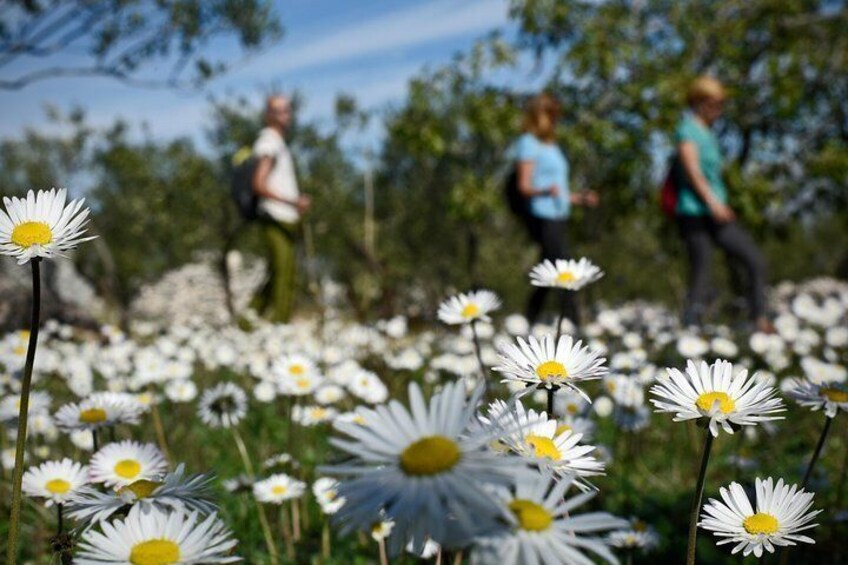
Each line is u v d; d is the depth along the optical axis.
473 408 0.87
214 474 1.22
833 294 9.30
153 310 12.55
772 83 10.04
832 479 3.10
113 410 1.99
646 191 10.56
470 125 10.05
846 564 2.34
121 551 0.95
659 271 13.12
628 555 2.28
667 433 3.69
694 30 9.90
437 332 6.47
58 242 1.15
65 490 1.71
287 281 7.31
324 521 2.67
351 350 5.18
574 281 2.08
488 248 19.06
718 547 2.54
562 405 2.76
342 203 18.97
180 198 18.72
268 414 4.18
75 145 18.81
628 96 9.66
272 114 7.22
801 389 1.74
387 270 7.33
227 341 6.15
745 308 7.02
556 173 6.09
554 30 9.85
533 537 0.81
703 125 5.95
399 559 2.27
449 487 0.79
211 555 0.96
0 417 2.74
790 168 10.97
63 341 6.24
